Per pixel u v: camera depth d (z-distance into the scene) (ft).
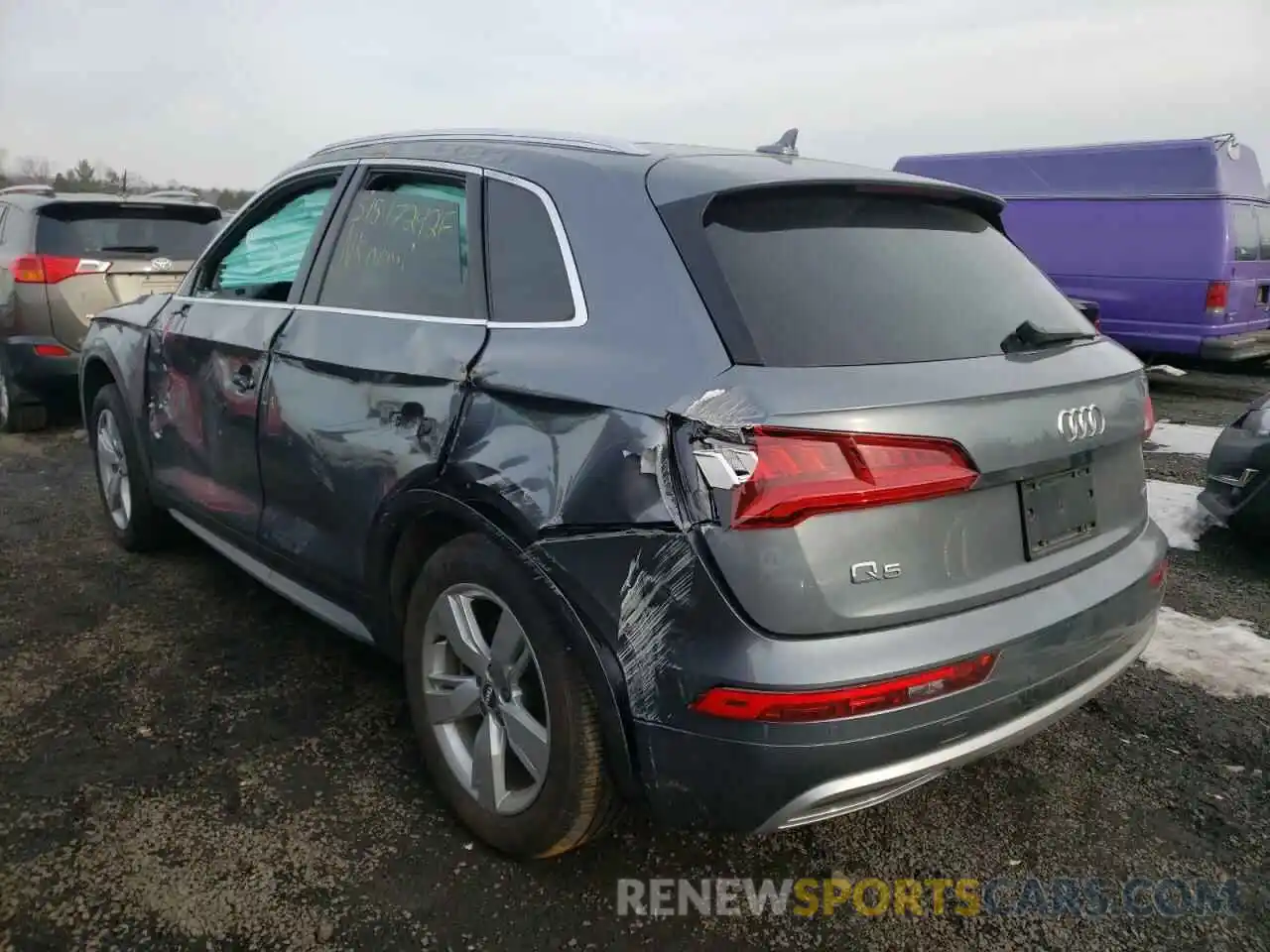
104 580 14.32
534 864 8.36
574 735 7.35
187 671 11.55
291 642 12.40
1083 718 10.97
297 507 10.48
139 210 24.84
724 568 6.41
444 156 9.59
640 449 6.75
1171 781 9.79
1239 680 11.76
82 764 9.58
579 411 7.22
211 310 12.26
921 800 9.48
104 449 15.78
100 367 15.58
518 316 8.20
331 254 10.55
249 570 11.86
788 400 6.40
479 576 7.97
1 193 26.58
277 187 12.05
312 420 9.93
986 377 7.25
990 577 7.26
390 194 10.10
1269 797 9.53
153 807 8.92
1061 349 8.28
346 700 10.96
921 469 6.67
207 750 9.89
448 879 8.12
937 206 9.07
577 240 7.93
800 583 6.39
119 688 11.11
